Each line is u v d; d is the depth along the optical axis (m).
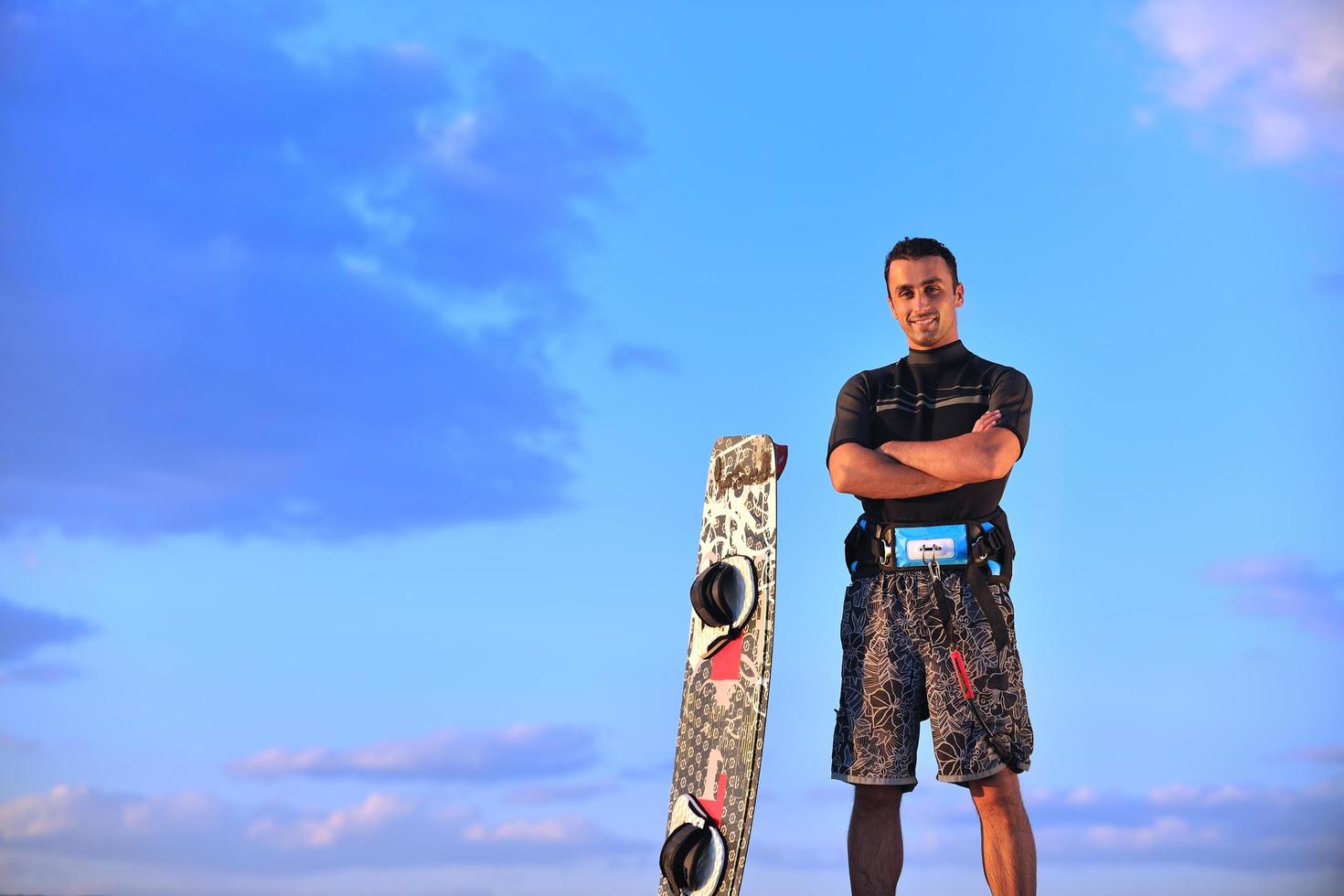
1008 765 2.96
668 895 3.29
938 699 3.00
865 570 3.18
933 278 3.24
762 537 3.41
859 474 3.13
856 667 3.12
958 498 3.08
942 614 3.02
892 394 3.27
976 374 3.21
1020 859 2.94
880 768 3.02
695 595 3.41
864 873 3.03
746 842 3.11
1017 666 3.02
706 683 3.44
